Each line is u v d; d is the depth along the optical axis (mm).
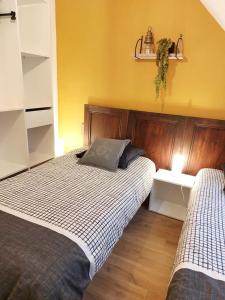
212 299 876
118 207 1599
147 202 2707
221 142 2311
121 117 2689
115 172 2148
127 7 2414
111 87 2744
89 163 2266
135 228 2295
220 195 1773
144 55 2371
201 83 2326
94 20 2596
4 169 2365
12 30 2109
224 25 1989
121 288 1605
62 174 2012
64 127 3182
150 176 2348
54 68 2902
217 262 1093
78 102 2986
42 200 1546
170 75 2424
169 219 2469
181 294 901
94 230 1307
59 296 970
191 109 2426
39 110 2615
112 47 2600
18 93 2285
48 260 1026
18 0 2393
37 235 1173
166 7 2264
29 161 2619
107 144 2357
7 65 2236
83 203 1551
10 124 2426
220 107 2311
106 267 1781
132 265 1817
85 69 2818
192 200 1788
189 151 2465
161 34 2350
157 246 2053
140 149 2570
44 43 2598
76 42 2762
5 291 982
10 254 1037
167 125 2500
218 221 1430
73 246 1143
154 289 1615
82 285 1129
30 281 945
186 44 2279
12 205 1455
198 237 1271
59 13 2730
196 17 2186
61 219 1337
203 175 2182
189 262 1088
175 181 2336
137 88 2611
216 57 2211
